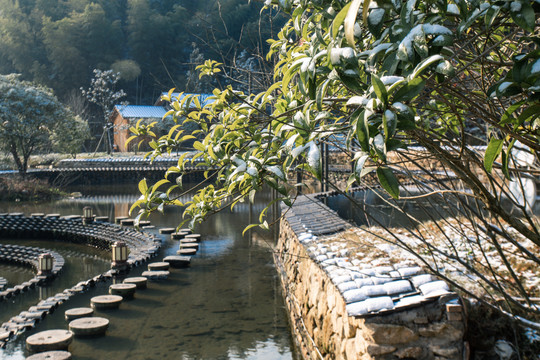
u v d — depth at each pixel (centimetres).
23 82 2830
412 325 296
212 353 534
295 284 632
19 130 2625
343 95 173
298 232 595
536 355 293
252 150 159
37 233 1466
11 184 2339
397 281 327
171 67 4794
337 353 372
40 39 6425
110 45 5984
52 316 662
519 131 140
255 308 691
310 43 155
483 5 99
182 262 947
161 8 6066
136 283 794
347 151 160
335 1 126
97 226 1419
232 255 1034
